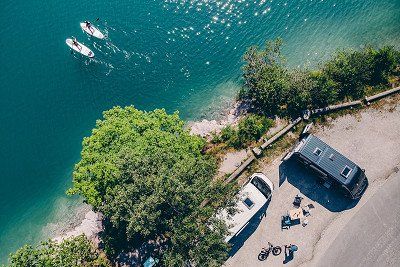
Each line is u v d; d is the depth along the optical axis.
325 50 56.94
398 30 57.28
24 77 59.34
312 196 46.44
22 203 53.53
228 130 50.38
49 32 61.56
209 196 40.66
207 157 47.59
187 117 55.03
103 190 41.03
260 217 45.94
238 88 55.56
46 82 58.88
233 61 57.59
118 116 45.31
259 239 45.34
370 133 48.59
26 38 61.47
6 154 55.94
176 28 60.12
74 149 55.50
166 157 40.78
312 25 58.47
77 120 56.91
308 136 45.84
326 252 44.50
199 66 57.81
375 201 45.69
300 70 53.78
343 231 44.94
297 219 45.69
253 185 45.25
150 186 39.09
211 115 54.38
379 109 49.62
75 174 40.97
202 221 41.38
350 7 58.84
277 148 48.69
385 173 46.81
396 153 47.56
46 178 54.44
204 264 38.00
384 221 45.00
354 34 57.59
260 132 49.59
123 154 40.38
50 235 50.72
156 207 40.22
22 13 62.91
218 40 58.97
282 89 50.38
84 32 60.72
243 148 49.25
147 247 46.12
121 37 60.16
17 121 57.31
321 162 44.81
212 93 56.00
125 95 57.34
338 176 44.44
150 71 58.25
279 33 58.56
